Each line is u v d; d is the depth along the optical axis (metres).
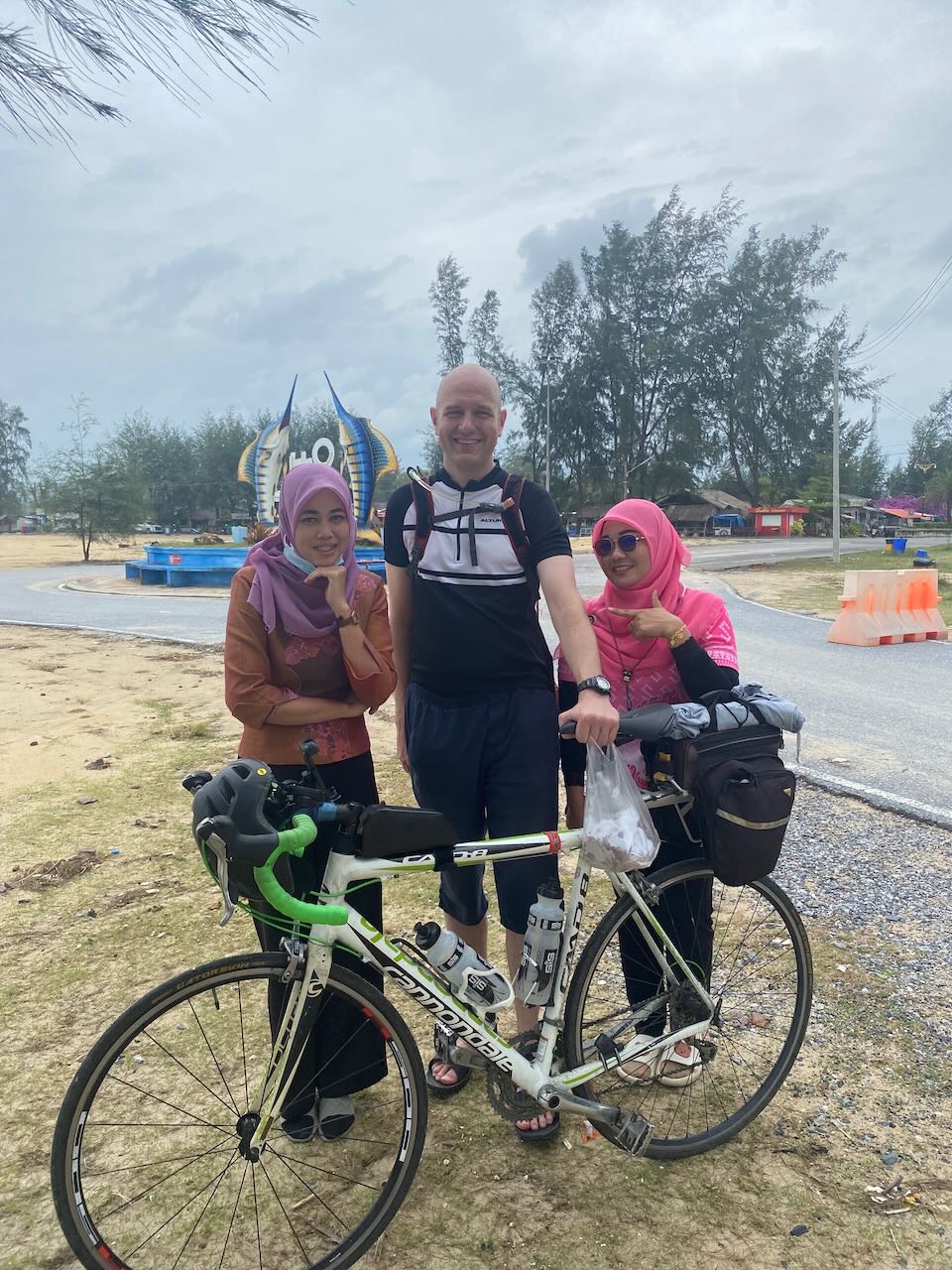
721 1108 2.52
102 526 34.09
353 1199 2.23
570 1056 2.31
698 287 63.62
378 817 1.98
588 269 63.09
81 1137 1.83
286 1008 2.02
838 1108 2.52
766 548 43.31
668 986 2.44
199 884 4.09
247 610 2.28
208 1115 2.49
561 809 5.02
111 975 3.27
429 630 2.52
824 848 4.42
